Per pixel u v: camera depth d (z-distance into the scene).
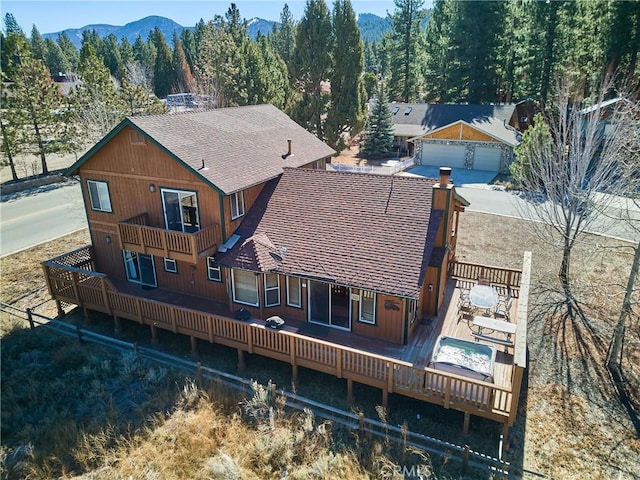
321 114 40.19
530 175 24.66
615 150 15.80
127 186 16.39
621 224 23.27
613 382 12.84
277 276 14.61
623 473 10.06
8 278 20.34
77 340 15.67
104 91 36.66
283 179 17.14
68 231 25.81
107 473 10.37
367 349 13.20
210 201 14.84
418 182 15.15
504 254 21.25
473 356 12.02
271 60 49.25
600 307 16.52
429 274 14.36
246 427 11.59
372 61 112.69
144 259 17.33
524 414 11.80
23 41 34.34
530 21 45.16
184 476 10.26
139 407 12.24
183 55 81.25
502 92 55.09
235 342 13.86
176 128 16.38
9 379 13.37
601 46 37.22
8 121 33.88
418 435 10.53
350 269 13.30
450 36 50.78
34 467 10.45
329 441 11.03
